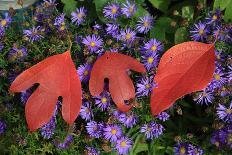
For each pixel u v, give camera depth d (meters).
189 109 0.85
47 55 0.84
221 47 0.80
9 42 0.85
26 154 0.81
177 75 0.78
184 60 0.78
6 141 0.83
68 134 0.80
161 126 0.80
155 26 0.87
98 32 0.85
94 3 0.90
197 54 0.78
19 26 0.90
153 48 0.81
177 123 0.85
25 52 0.83
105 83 0.80
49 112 0.77
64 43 0.83
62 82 0.78
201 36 0.81
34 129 0.77
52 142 0.81
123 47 0.82
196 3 0.90
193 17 0.87
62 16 0.85
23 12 0.90
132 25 0.85
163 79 0.78
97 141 0.82
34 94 0.78
